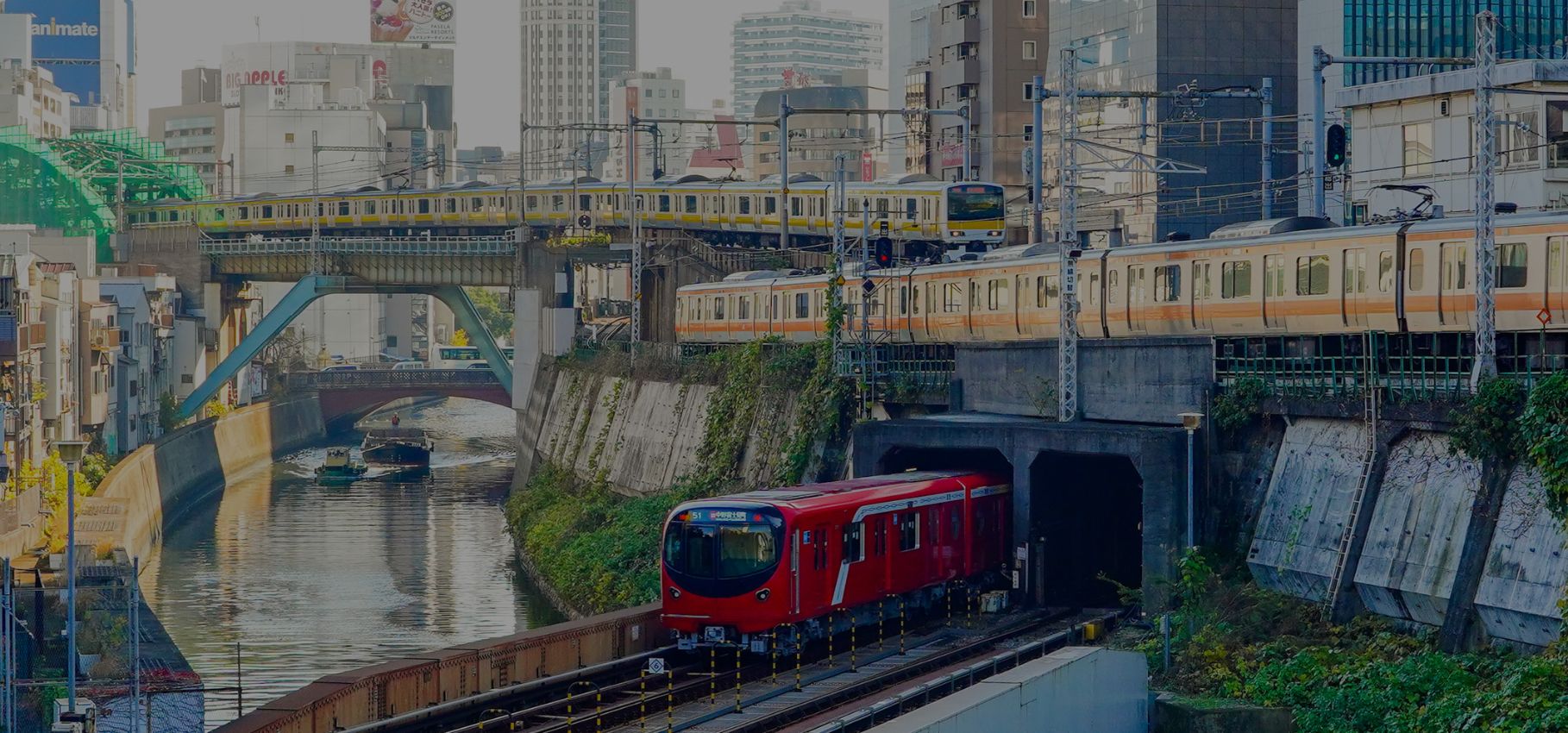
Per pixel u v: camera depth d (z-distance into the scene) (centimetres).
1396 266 4803
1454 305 4666
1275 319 5191
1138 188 11681
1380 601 4384
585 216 12425
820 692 4297
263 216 14662
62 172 15100
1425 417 4403
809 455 6638
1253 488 4934
